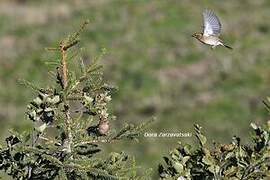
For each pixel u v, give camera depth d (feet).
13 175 27.43
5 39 165.17
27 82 27.43
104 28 162.50
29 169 27.30
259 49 140.46
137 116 113.19
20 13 182.39
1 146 27.04
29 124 107.14
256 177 28.99
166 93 122.62
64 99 27.30
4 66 145.89
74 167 26.18
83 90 27.63
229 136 102.37
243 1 172.76
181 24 161.99
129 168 27.12
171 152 30.40
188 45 146.41
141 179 28.07
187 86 125.08
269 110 31.24
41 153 26.40
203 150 29.66
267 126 29.35
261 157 28.78
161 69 134.82
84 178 26.12
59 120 27.45
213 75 129.70
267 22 156.35
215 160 29.50
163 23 162.91
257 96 117.39
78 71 27.71
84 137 27.45
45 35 162.61
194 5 172.86
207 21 29.81
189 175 29.43
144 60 140.15
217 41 29.48
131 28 161.99
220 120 108.99
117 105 117.50
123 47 149.18
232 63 133.69
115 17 170.71
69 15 177.78
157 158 92.32
